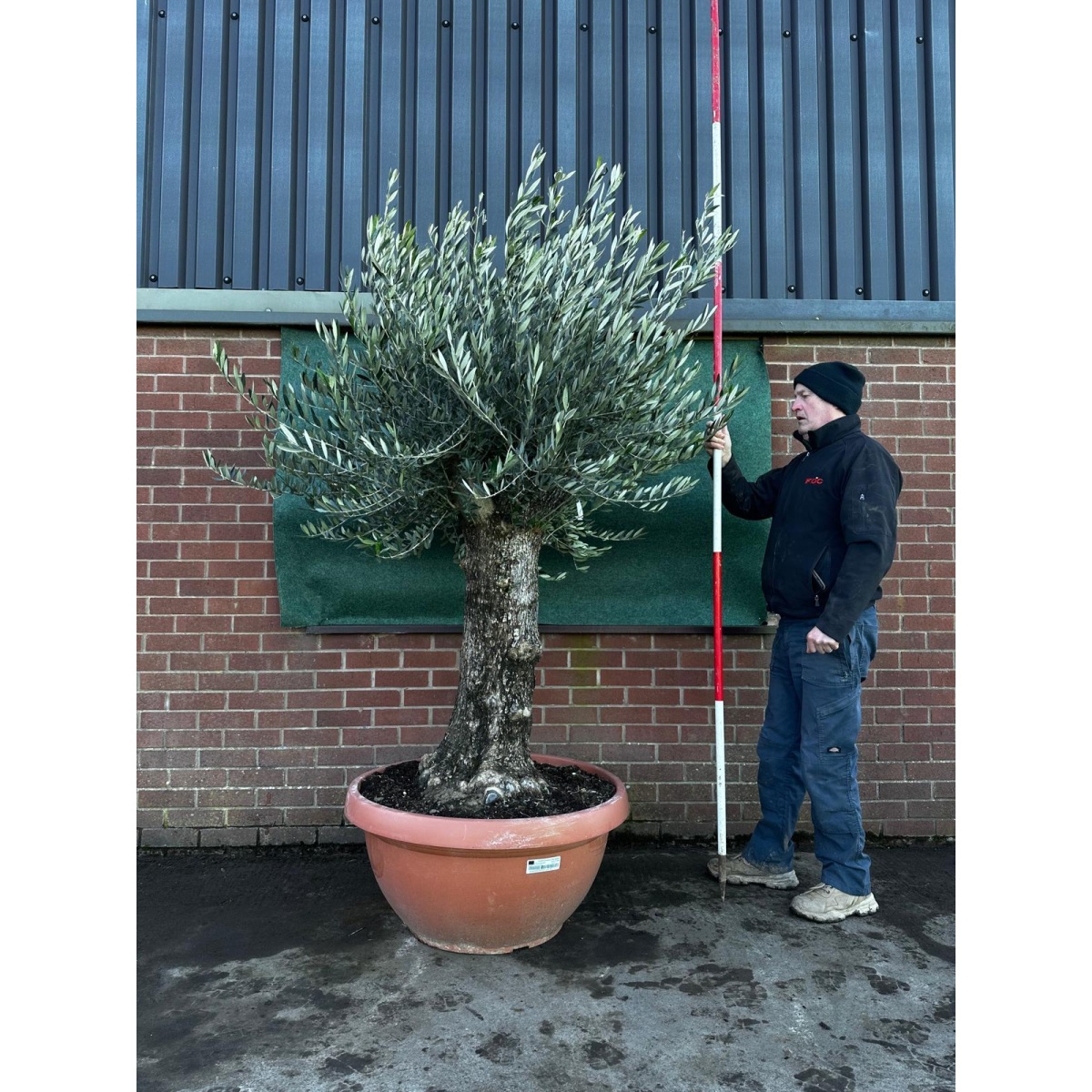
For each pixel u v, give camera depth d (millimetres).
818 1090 1875
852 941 2551
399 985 2279
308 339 3271
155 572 3252
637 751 3334
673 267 2473
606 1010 2166
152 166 3307
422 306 2227
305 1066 1945
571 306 2219
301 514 3209
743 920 2682
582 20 3465
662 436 2428
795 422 3393
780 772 2877
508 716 2535
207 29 3367
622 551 3328
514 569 2527
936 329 3391
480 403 2098
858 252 3463
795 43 3469
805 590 2729
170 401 3260
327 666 3285
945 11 3477
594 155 3406
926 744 3398
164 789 3244
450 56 3420
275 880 2980
